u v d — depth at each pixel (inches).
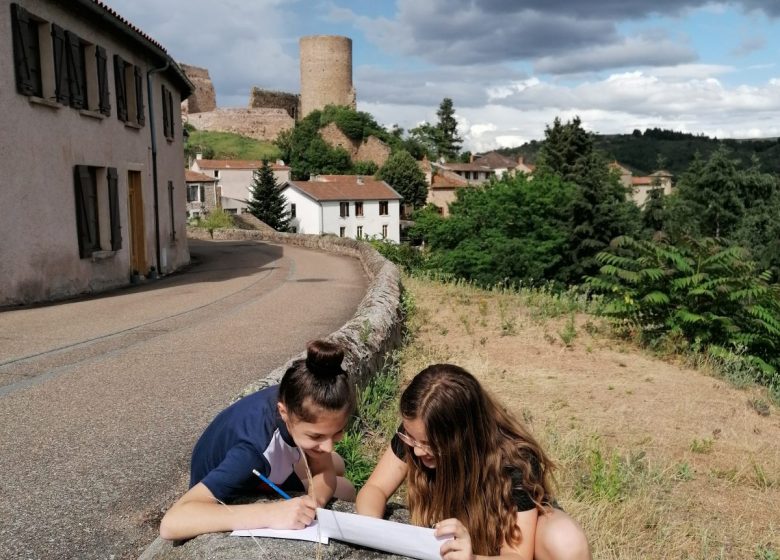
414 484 95.3
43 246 494.0
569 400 260.1
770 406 264.7
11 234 459.8
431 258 1071.0
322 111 4050.2
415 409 87.9
